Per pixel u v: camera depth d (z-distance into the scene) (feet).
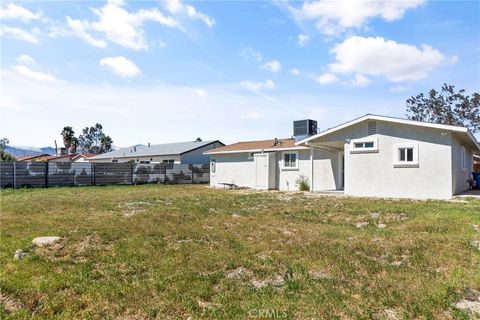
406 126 49.14
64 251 20.36
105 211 37.40
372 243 21.26
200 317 11.48
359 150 52.95
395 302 12.32
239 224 28.81
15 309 12.35
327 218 31.71
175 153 108.06
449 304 12.16
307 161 68.59
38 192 65.46
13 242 22.08
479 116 121.60
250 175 77.36
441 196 46.14
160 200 49.01
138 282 14.88
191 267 16.90
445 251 18.88
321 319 11.15
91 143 290.76
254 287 14.16
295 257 18.45
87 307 12.55
